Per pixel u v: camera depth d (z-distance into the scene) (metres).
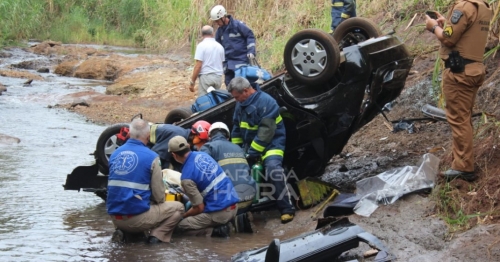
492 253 5.19
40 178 8.59
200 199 6.41
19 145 10.62
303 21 15.92
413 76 9.98
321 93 7.30
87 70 20.58
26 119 13.09
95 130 12.16
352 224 5.66
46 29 29.78
